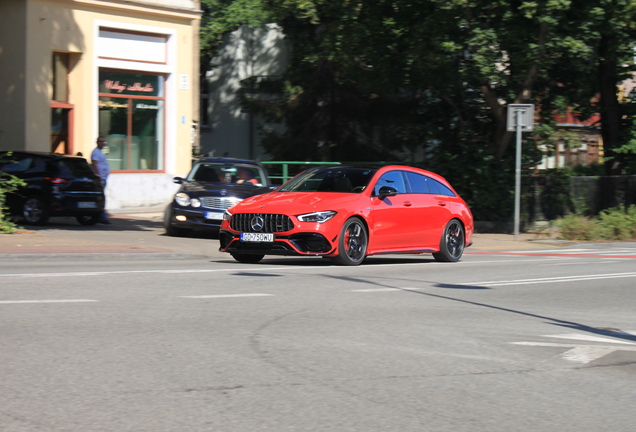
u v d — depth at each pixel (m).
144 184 28.27
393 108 33.53
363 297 9.93
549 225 27.61
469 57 24.06
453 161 26.61
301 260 14.88
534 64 23.09
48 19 25.31
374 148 35.19
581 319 9.10
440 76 25.38
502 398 5.62
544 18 21.48
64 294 9.30
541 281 12.64
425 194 15.29
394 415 5.09
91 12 26.42
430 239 15.26
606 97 31.00
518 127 22.89
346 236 13.27
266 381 5.79
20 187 21.00
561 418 5.20
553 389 5.93
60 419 4.77
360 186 14.09
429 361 6.64
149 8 27.77
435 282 11.94
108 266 12.85
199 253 15.81
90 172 21.69
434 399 5.50
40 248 14.92
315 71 34.00
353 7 24.61
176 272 11.89
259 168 20.86
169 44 28.83
